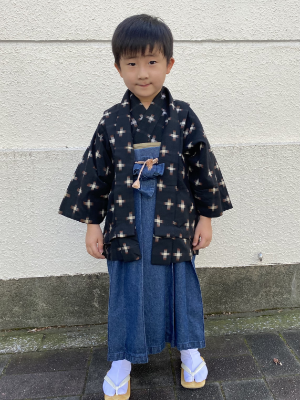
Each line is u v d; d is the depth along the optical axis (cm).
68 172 156
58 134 155
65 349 154
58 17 144
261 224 168
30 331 169
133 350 112
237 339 156
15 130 153
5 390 129
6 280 165
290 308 179
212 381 131
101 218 119
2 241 160
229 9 148
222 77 154
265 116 160
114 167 111
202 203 116
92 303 171
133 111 110
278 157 161
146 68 99
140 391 127
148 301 111
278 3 149
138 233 108
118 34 99
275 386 127
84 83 151
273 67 155
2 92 149
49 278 167
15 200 157
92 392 127
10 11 142
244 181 162
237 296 176
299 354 145
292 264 174
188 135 111
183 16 147
